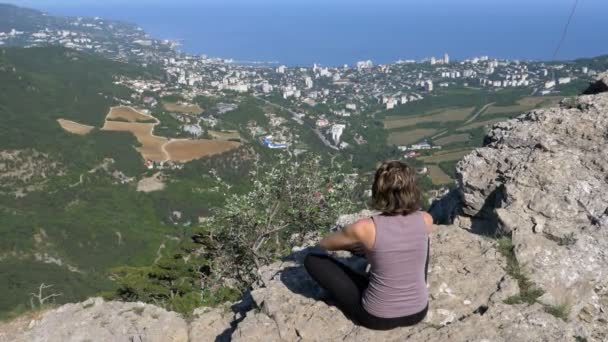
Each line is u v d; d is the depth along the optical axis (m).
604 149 6.82
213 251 13.73
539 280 5.05
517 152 7.19
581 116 7.41
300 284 5.29
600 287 5.19
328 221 13.01
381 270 3.96
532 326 4.37
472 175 7.29
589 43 186.62
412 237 3.91
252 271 12.66
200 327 6.43
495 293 4.83
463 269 5.21
